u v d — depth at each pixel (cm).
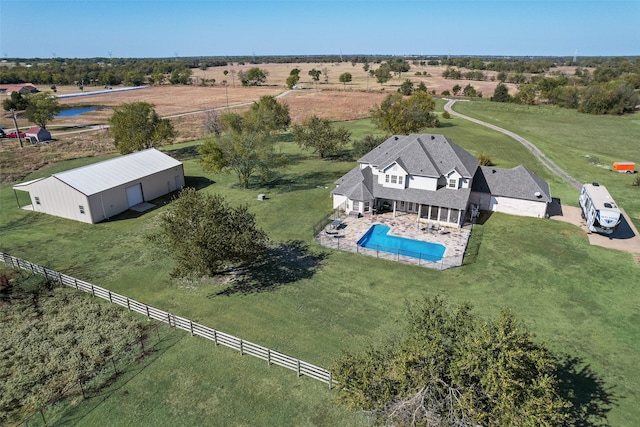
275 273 3469
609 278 3316
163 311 2925
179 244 3075
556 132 9469
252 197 5284
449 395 1636
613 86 12638
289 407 2153
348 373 1833
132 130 6675
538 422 1516
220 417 2098
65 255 3822
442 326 1809
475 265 3531
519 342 1620
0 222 4550
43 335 2734
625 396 2177
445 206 4256
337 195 4759
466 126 10006
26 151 7762
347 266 3553
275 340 2656
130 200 4978
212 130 8844
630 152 7662
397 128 7819
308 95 15962
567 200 5066
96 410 2155
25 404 2212
